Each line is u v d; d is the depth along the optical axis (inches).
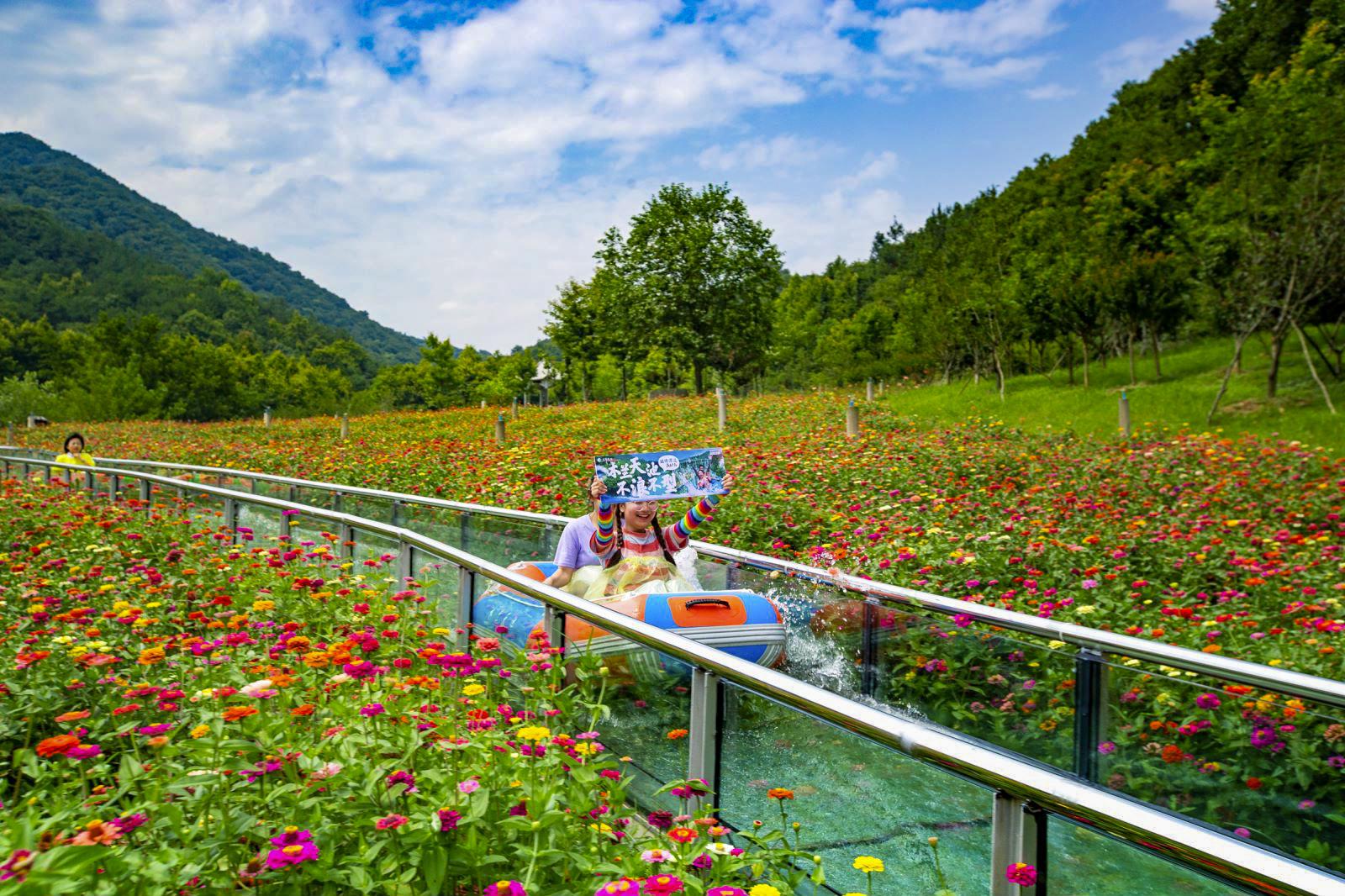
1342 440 665.0
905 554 286.2
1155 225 1360.7
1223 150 1182.3
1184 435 661.9
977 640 158.1
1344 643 201.5
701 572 228.4
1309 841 114.1
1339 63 1104.2
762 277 2181.3
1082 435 771.4
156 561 275.6
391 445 879.1
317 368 5403.5
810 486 466.6
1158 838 68.9
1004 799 81.8
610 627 135.4
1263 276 847.7
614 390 2805.1
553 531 245.1
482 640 133.3
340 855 95.0
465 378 3678.6
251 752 100.0
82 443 561.6
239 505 335.3
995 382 1550.2
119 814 99.5
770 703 108.4
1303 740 116.2
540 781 101.7
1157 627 218.4
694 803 119.3
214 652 149.5
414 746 102.6
